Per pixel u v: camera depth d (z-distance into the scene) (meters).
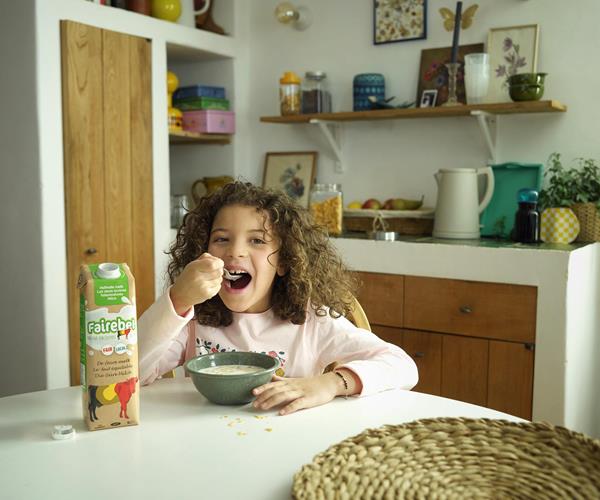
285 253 1.36
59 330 2.55
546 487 0.84
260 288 1.32
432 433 0.93
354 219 2.96
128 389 1.02
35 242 2.50
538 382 2.22
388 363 1.25
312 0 3.21
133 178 2.78
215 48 3.20
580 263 2.27
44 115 2.46
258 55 3.39
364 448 0.88
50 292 2.51
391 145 3.05
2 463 0.90
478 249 2.31
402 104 2.99
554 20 2.64
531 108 2.52
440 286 2.40
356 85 2.96
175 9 2.93
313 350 1.39
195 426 1.03
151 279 2.88
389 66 3.03
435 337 2.42
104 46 2.62
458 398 2.39
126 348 1.01
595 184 2.54
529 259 2.21
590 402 2.51
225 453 0.93
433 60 2.90
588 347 2.44
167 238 2.93
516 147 2.75
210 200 1.44
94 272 1.01
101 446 0.95
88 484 0.83
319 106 3.05
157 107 2.87
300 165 3.28
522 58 2.69
